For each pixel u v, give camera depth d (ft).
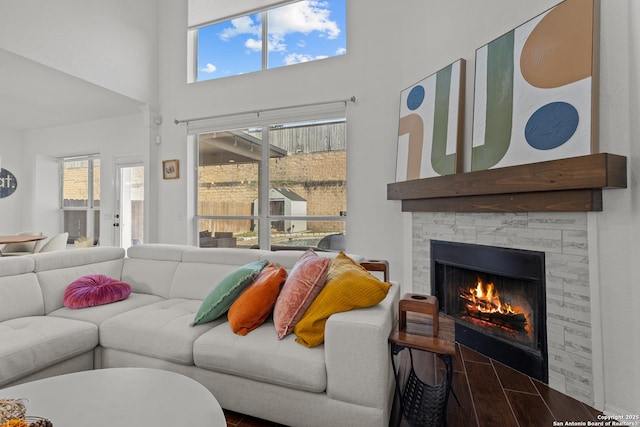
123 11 13.04
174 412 3.34
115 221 16.08
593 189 5.24
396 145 10.75
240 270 6.21
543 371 6.27
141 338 5.72
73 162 18.72
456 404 5.55
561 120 5.78
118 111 15.05
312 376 4.53
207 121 13.70
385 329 4.48
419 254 9.61
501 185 6.53
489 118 7.23
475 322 7.98
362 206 11.28
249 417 5.24
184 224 14.19
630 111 5.01
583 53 5.53
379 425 4.31
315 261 5.44
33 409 3.34
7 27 9.37
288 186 12.69
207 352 5.18
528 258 6.52
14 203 18.30
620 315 5.13
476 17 7.93
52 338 5.40
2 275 6.61
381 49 11.00
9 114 15.46
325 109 11.76
